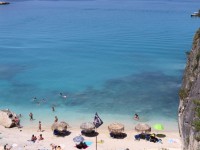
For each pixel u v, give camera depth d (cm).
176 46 9481
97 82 6328
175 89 5844
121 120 4650
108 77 6650
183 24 13350
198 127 2342
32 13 17088
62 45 9825
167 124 4516
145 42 10088
